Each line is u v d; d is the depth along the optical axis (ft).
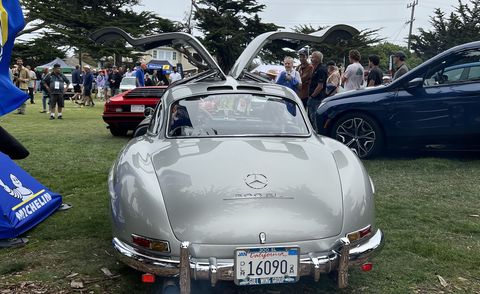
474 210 14.49
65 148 26.58
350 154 10.48
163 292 8.51
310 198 8.56
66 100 80.89
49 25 139.13
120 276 10.14
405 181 17.99
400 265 10.66
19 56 139.44
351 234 8.50
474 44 20.17
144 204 8.40
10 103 11.26
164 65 103.55
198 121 11.14
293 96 12.46
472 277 10.05
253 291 9.50
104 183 18.47
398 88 21.08
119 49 135.23
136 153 10.23
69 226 13.33
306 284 9.80
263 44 14.64
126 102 30.53
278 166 9.20
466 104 19.72
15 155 13.76
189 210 8.18
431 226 13.16
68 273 10.26
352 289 9.56
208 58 14.06
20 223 12.40
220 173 8.84
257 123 11.28
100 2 150.61
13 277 10.05
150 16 150.51
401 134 20.97
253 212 8.13
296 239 8.06
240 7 139.95
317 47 143.02
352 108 21.56
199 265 7.84
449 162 20.42
